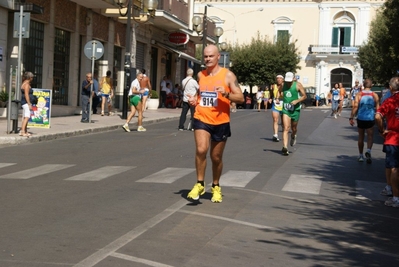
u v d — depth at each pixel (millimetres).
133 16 30859
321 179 12578
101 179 11750
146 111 35906
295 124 17875
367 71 67312
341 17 73688
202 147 9312
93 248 6906
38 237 7375
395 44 37750
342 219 9133
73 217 8469
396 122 10391
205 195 10344
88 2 28766
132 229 7836
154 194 10250
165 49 43750
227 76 9352
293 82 16516
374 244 7793
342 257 7074
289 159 15484
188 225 8156
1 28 23422
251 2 75062
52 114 27078
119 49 36031
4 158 14742
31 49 25578
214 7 75688
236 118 31922
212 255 6816
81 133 21156
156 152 16172
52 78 27266
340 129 26453
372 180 12812
